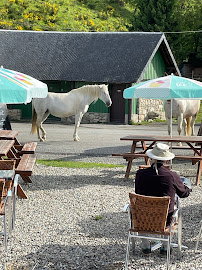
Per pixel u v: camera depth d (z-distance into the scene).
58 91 31.95
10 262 5.42
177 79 10.02
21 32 34.12
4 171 6.91
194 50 54.50
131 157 10.70
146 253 5.89
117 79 29.33
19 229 6.93
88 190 9.64
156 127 27.39
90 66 30.88
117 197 9.09
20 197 8.83
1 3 69.75
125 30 75.00
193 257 5.92
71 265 5.55
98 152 15.13
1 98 8.48
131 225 5.84
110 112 30.72
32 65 31.62
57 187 9.88
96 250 6.09
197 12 53.78
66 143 17.39
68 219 7.52
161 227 5.44
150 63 32.00
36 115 17.64
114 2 88.56
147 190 5.82
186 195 6.06
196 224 7.36
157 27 49.78
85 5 84.19
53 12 71.81
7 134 11.09
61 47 32.97
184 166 12.89
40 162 12.86
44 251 6.01
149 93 9.80
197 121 31.41
